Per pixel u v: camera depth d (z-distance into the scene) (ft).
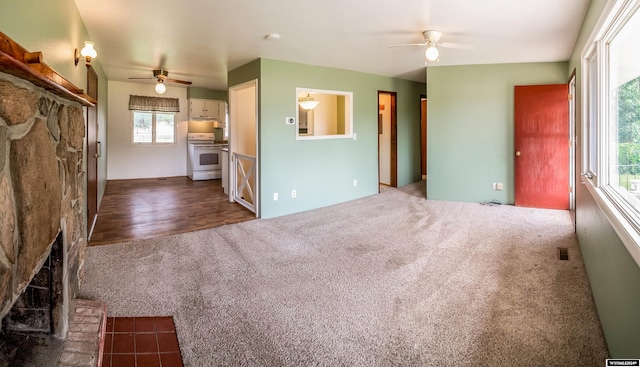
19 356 5.27
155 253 11.43
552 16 11.03
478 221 15.57
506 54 16.10
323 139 18.84
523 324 7.25
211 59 16.58
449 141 19.51
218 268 10.29
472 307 7.98
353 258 11.16
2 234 3.33
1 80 3.33
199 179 28.30
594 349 6.39
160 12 10.51
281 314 7.71
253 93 20.56
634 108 6.81
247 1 9.72
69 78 9.08
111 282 9.18
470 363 6.05
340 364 6.04
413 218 16.24
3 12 4.72
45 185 4.69
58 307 5.83
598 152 8.80
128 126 27.84
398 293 8.71
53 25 7.44
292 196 17.54
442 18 11.18
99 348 5.98
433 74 19.27
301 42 13.73
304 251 11.84
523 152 18.11
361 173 21.12
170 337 6.86
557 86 17.34
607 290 6.78
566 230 13.99
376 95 21.71
